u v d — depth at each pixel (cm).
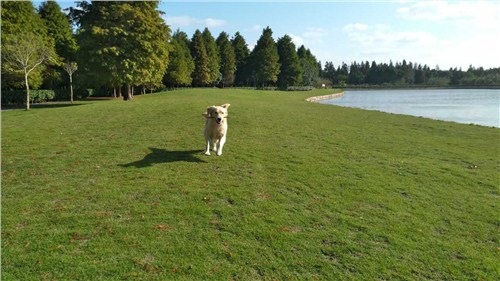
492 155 1075
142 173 714
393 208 581
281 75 9544
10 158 821
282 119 1747
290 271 388
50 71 4262
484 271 409
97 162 797
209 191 617
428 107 4050
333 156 945
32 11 4031
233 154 910
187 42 8394
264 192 625
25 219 486
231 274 377
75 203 549
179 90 5481
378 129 1581
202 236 453
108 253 405
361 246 450
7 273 360
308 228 491
